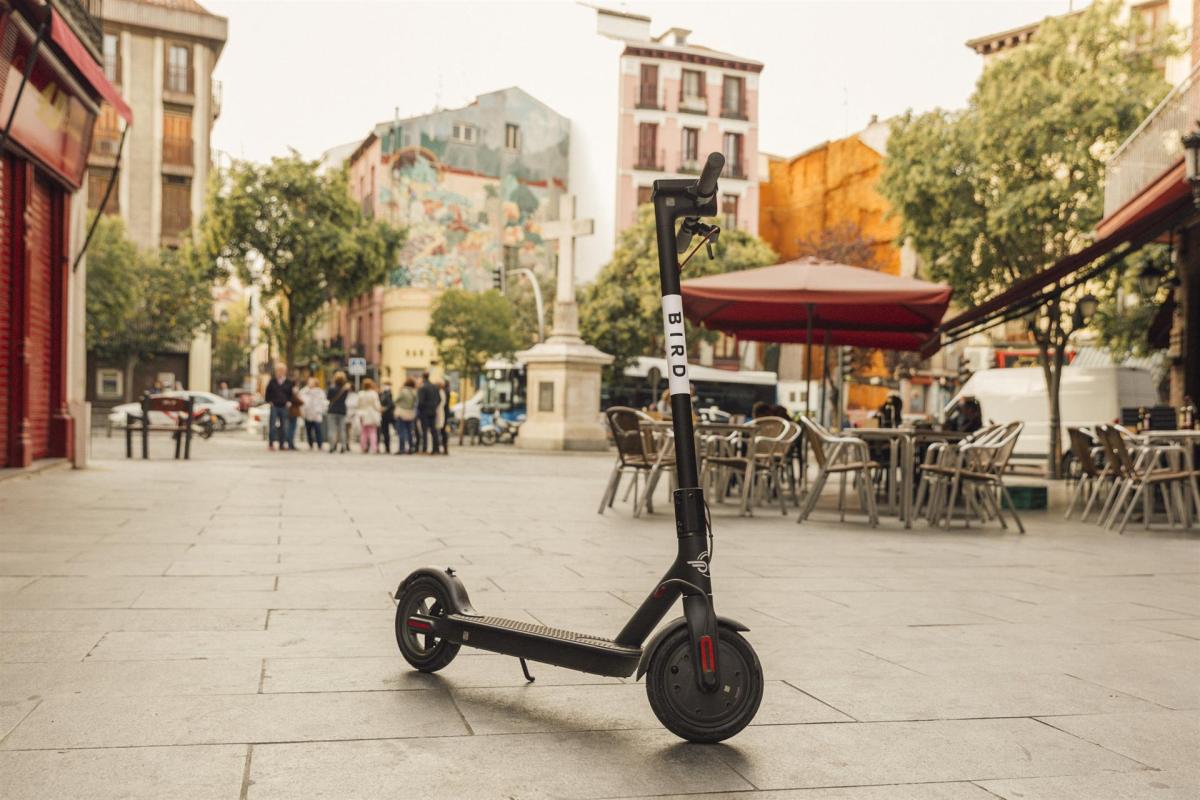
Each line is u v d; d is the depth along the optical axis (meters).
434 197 56.47
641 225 43.81
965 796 2.66
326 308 67.81
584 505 10.96
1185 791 2.73
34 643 4.02
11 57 10.97
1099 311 24.95
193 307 44.12
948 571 6.79
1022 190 23.11
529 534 8.16
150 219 46.97
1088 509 11.16
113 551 6.50
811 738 3.11
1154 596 5.92
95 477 12.76
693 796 2.61
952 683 3.79
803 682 3.76
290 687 3.49
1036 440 25.33
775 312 13.71
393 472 16.17
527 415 28.31
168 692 3.39
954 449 10.25
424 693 3.47
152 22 46.81
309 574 5.82
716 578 6.21
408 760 2.81
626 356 43.19
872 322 13.86
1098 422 24.50
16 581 5.35
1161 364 27.28
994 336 40.72
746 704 3.04
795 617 5.01
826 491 14.66
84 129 14.24
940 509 10.34
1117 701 3.59
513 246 58.53
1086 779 2.80
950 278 24.98
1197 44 16.61
